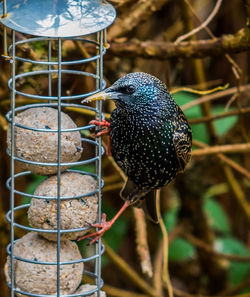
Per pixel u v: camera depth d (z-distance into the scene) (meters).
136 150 9.16
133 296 13.09
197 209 14.23
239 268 14.38
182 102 13.27
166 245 10.52
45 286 7.84
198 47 10.53
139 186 9.82
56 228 7.77
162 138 9.09
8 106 11.15
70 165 7.82
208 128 13.11
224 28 14.39
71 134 7.93
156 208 10.25
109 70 12.48
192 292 15.26
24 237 8.10
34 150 7.79
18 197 11.71
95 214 8.01
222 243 14.68
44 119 7.88
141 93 8.72
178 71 13.70
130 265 15.06
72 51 10.81
